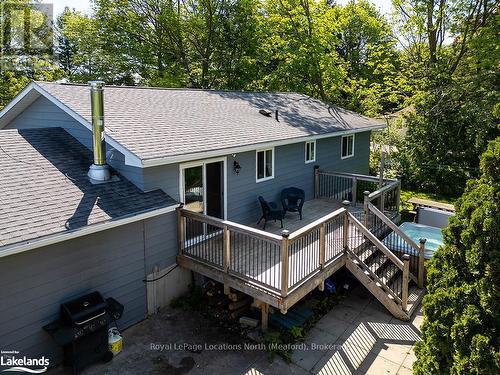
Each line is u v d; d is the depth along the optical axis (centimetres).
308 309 789
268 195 1093
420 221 1262
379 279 813
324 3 2208
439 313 461
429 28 1958
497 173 432
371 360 653
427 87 1883
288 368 629
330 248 795
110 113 847
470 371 402
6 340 560
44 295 596
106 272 680
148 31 2367
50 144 828
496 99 1619
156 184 768
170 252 796
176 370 618
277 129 1105
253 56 2475
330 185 1364
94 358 612
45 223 582
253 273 719
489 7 1805
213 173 913
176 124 902
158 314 775
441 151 1816
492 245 411
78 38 2405
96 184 727
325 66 2239
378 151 2036
